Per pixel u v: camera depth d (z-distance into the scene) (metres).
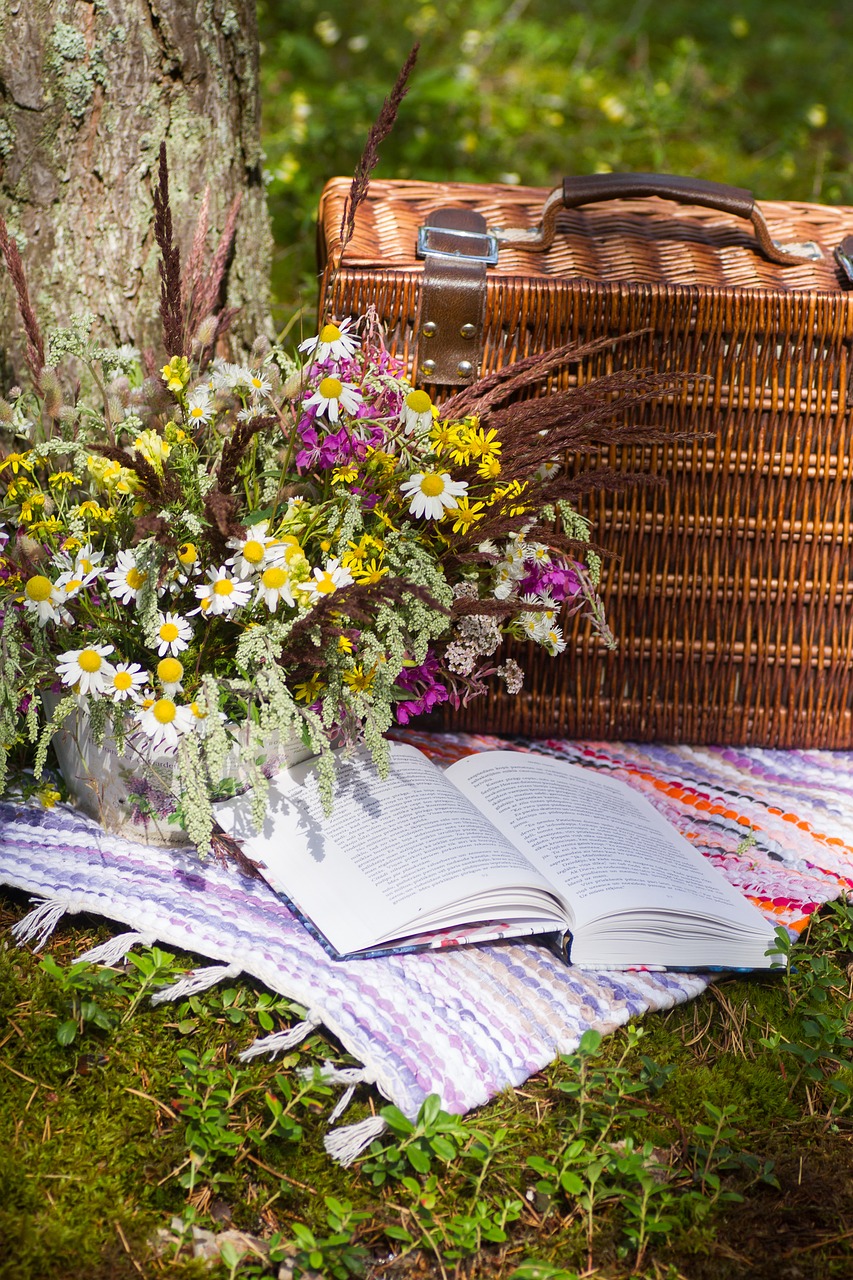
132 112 1.68
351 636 1.20
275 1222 1.06
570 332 1.58
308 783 1.36
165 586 1.22
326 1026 1.16
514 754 1.59
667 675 1.74
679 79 3.89
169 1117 1.13
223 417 1.37
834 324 1.59
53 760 1.50
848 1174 1.13
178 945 1.22
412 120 3.45
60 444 1.28
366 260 1.57
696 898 1.34
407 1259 1.05
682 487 1.65
